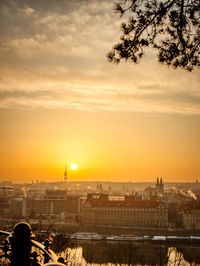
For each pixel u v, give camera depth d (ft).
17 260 20.65
